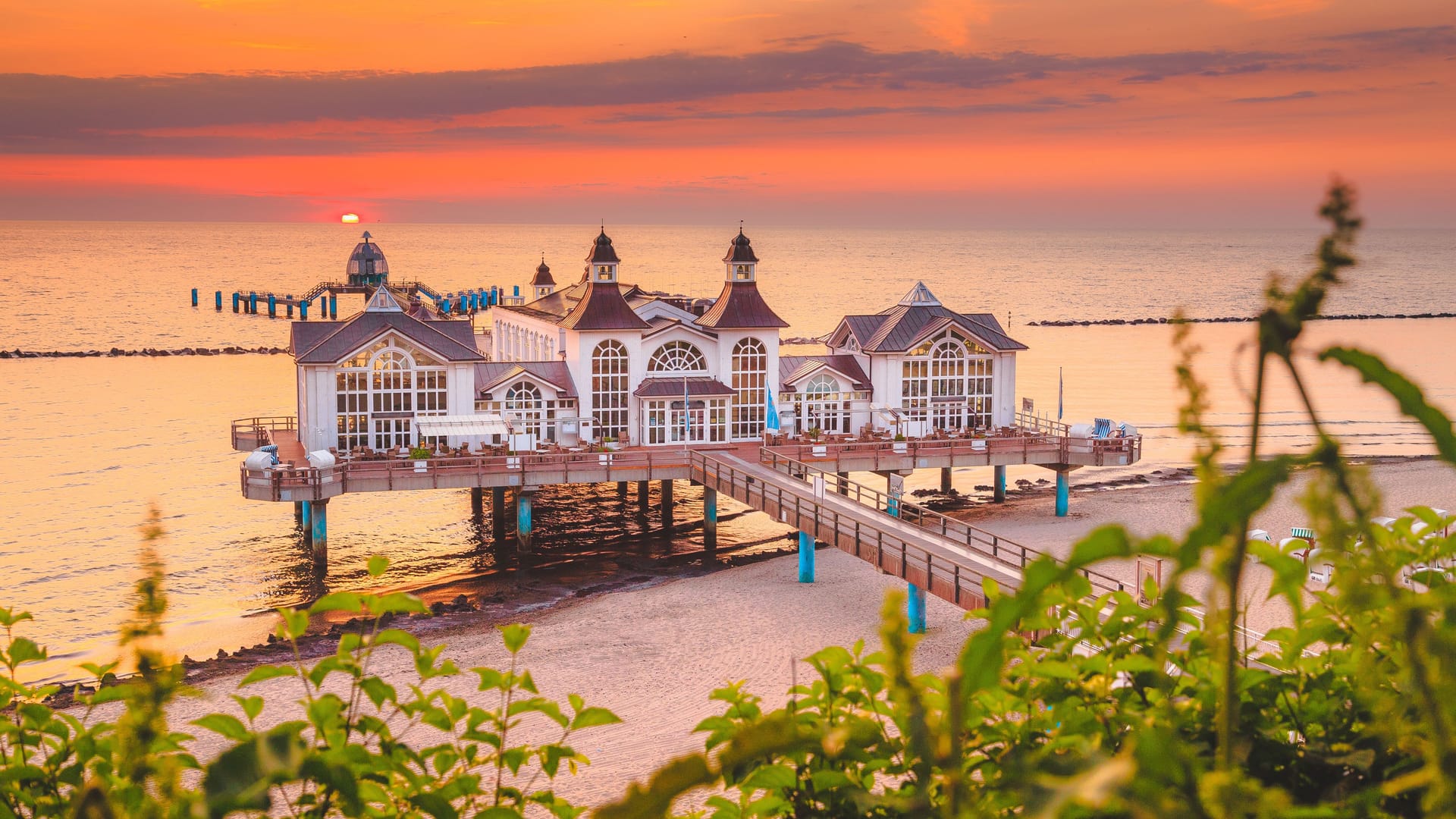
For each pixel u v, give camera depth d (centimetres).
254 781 378
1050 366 14275
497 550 6128
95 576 5634
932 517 6394
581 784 2864
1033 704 561
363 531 6581
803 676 3756
